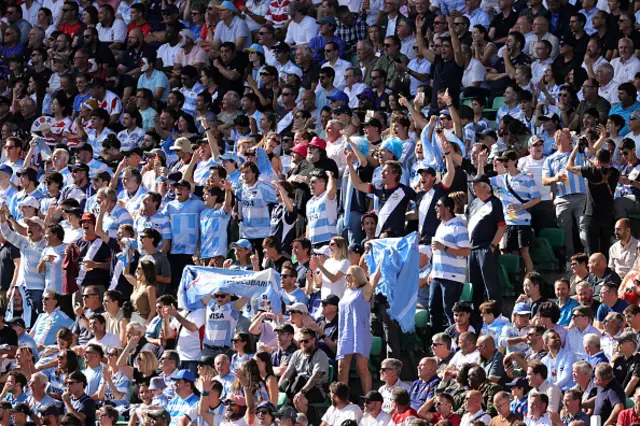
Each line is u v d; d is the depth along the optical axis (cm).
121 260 6706
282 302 6138
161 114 8162
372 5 8788
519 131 7100
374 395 5344
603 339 5475
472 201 6525
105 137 8425
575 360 5341
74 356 6128
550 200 6788
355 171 6544
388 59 8181
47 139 8619
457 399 5284
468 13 8612
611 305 5631
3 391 6059
